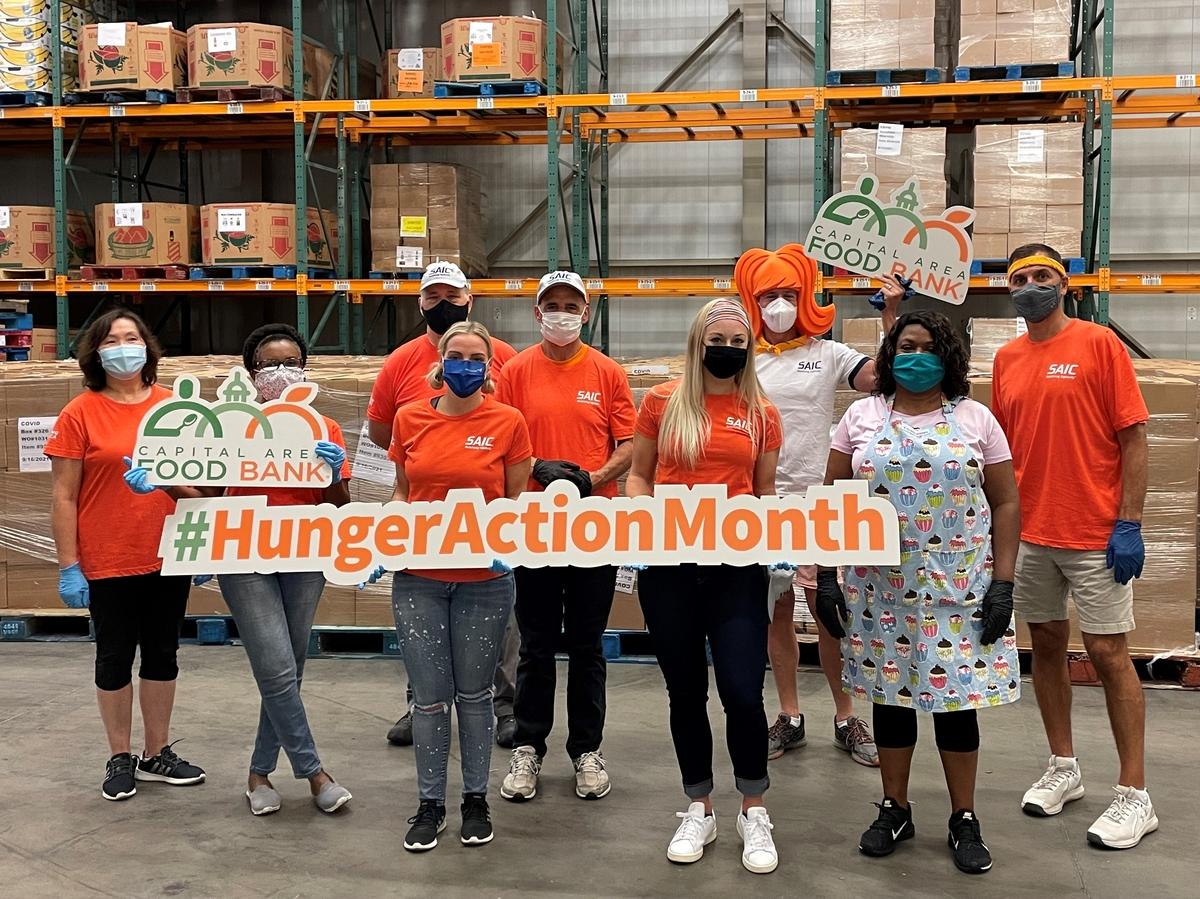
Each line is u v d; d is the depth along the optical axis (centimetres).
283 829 354
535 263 928
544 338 386
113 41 766
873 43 687
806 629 550
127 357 357
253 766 367
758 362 406
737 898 305
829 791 387
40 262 802
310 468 333
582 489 342
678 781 398
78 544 364
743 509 312
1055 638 363
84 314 990
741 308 323
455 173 782
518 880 317
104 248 785
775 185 892
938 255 401
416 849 335
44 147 958
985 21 675
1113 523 344
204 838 347
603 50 891
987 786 389
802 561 310
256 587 343
